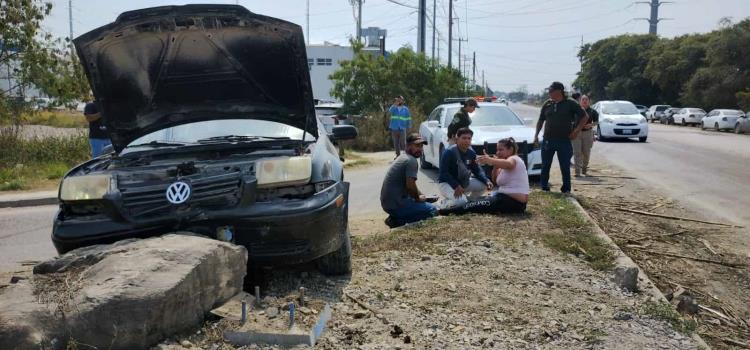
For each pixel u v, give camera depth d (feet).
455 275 17.76
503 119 41.04
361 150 72.28
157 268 12.10
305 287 16.39
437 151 42.70
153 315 11.36
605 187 37.78
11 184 40.52
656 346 13.84
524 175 25.66
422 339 13.20
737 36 142.20
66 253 13.71
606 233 25.96
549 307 15.69
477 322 14.39
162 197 14.84
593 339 13.92
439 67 96.89
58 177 45.14
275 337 12.27
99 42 16.11
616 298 16.81
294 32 16.62
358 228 26.37
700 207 32.22
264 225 14.78
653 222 28.91
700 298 19.74
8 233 27.50
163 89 17.81
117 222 14.69
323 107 73.87
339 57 152.76
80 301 10.95
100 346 10.96
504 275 17.95
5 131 51.62
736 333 17.37
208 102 18.47
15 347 10.05
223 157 16.85
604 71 236.43
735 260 23.45
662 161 52.54
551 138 31.37
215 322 12.78
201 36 16.49
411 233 22.38
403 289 16.43
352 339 12.94
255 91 18.28
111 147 21.31
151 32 16.14
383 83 86.69
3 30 52.01
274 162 15.49
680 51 174.70
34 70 54.75
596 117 42.01
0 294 11.49
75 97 57.93
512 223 23.95
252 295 14.80
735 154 59.36
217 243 13.46
